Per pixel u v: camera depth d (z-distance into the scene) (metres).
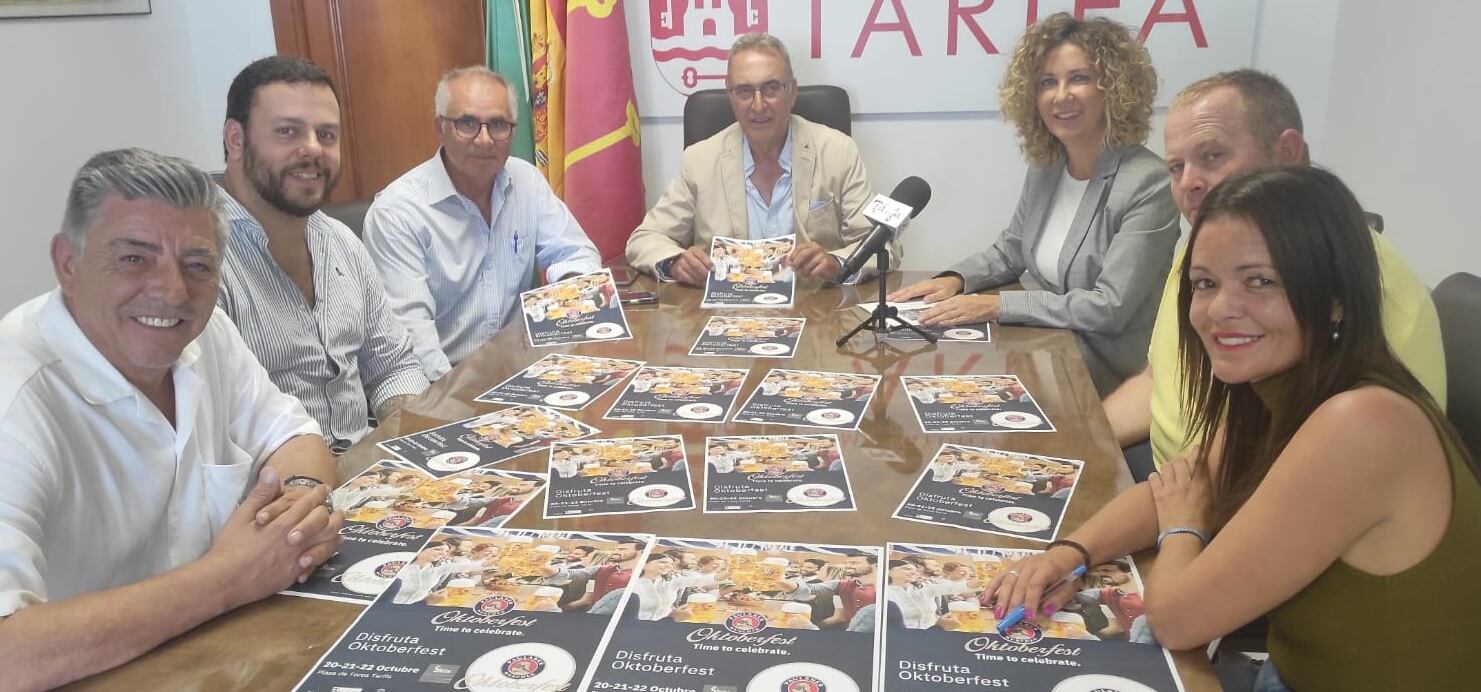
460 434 1.50
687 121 2.95
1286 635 1.08
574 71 3.15
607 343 1.97
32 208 2.78
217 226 1.21
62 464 1.11
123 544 1.20
